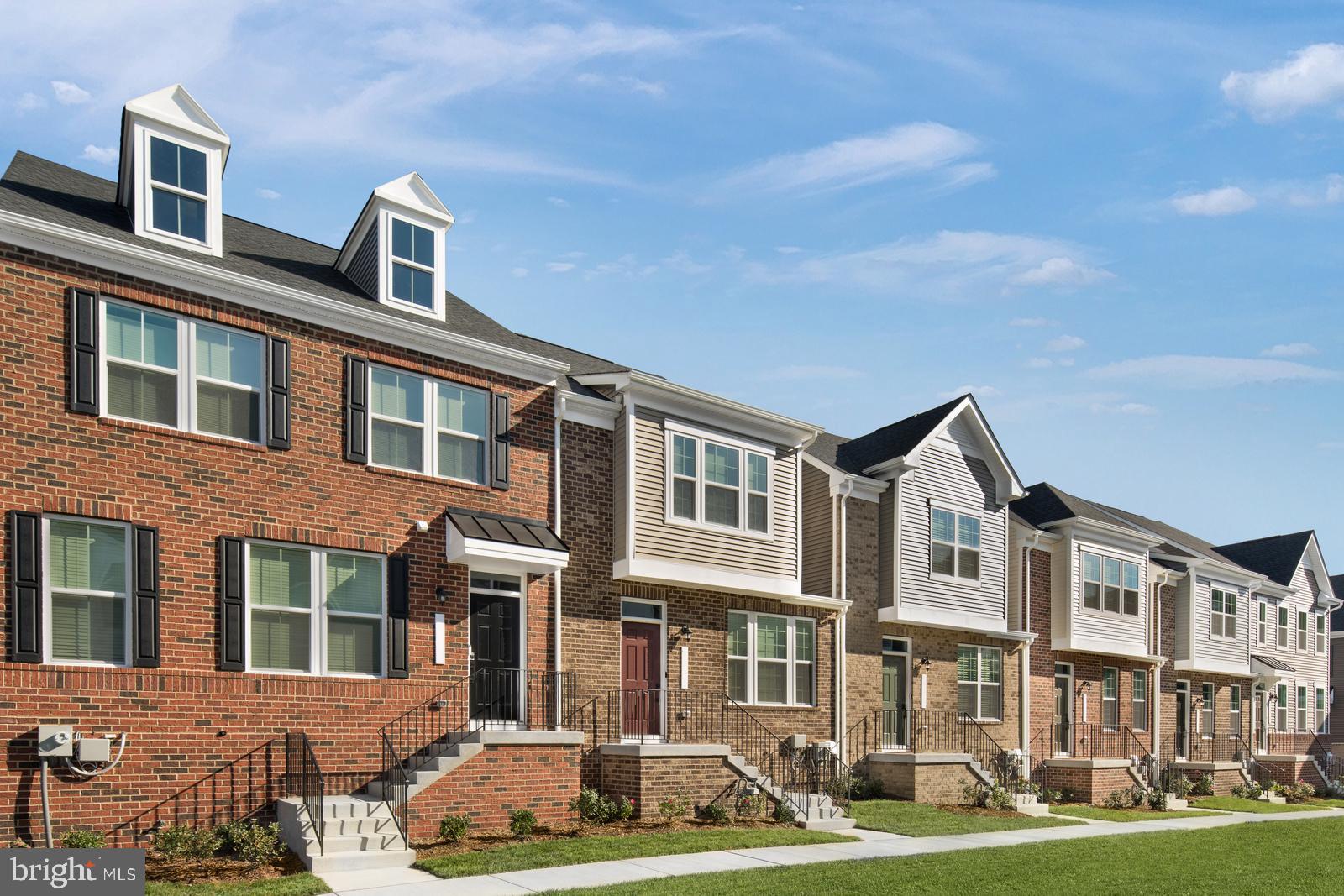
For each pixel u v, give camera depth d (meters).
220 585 15.23
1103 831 21.58
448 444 18.25
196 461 15.27
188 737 14.65
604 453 20.67
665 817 17.89
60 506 13.98
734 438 22.33
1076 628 30.89
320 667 16.14
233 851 14.32
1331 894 15.50
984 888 14.31
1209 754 38.56
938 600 26.64
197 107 16.62
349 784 16.11
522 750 16.81
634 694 20.42
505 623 18.66
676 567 20.75
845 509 25.48
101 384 14.54
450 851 14.87
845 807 21.30
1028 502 32.56
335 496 16.62
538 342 23.70
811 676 24.05
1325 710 46.84
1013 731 28.94
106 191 17.92
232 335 16.00
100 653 14.16
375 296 18.25
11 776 13.18
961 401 27.64
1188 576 37.53
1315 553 46.53
